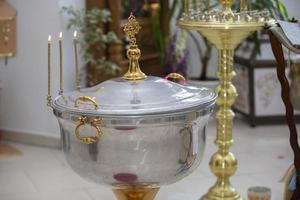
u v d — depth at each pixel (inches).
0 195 125.9
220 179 87.0
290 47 77.9
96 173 56.7
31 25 160.4
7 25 155.3
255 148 159.3
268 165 143.9
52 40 156.9
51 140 161.8
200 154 60.8
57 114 57.3
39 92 162.6
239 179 133.3
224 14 80.2
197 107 56.4
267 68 180.5
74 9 158.4
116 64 163.5
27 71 163.6
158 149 55.0
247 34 81.7
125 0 175.8
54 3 154.9
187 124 56.2
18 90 166.2
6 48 156.6
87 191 126.9
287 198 93.8
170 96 58.3
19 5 160.7
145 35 185.5
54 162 148.9
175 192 124.1
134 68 62.7
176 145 55.9
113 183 57.4
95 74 159.5
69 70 158.4
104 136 54.4
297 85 110.4
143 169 55.6
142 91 58.8
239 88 189.6
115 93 58.5
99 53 161.2
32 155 155.6
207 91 63.7
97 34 155.9
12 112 168.4
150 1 183.8
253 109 182.1
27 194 126.3
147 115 53.0
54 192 127.0
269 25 80.2
